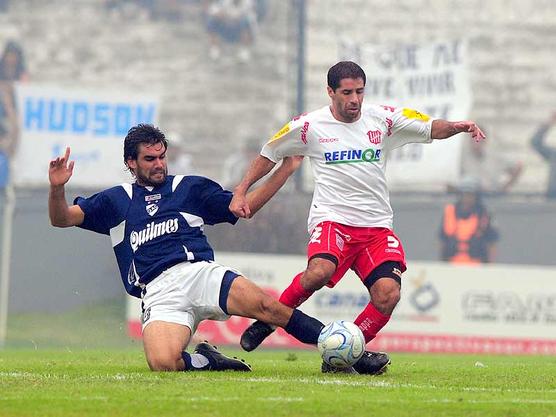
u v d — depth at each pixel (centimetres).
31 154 7231
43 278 7419
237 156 8738
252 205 3175
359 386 2617
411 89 7669
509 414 2181
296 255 7650
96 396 2359
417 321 6731
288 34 9200
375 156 3148
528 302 6831
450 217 7731
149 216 3103
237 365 2997
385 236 3127
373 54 7725
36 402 2264
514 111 9219
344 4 9138
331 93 3152
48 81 9375
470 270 6788
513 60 9325
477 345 6775
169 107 9288
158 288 3039
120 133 7281
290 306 3062
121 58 9506
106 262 7425
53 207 3052
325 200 3148
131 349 5538
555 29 9419
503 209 8106
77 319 7075
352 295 6588
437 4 9338
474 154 8681
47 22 9550
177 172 8806
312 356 4581
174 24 9575
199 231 3136
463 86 7550
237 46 9425
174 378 2736
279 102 9275
